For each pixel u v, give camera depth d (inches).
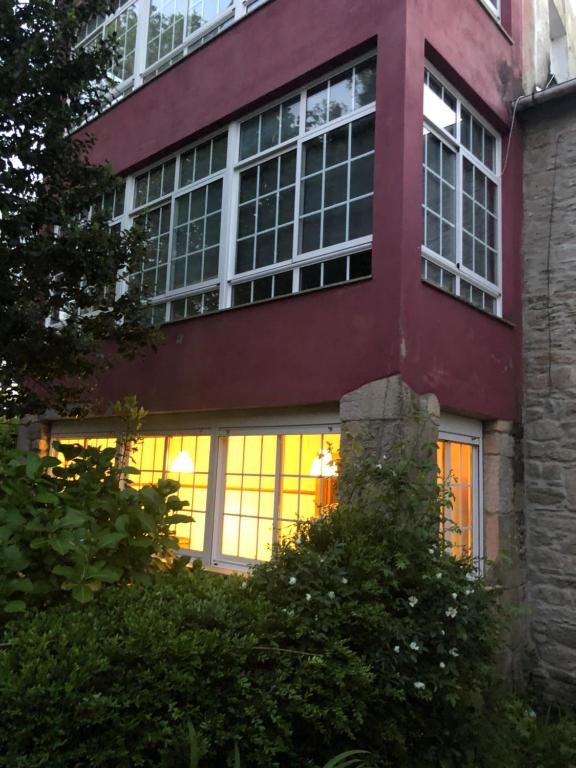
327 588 134.0
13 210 203.8
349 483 172.7
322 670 116.5
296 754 111.6
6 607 104.3
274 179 245.6
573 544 244.1
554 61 384.2
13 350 206.7
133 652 94.3
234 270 254.8
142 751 91.5
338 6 225.0
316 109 234.8
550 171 269.0
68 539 112.6
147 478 290.2
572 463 247.6
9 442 150.9
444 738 146.6
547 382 257.0
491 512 241.6
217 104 266.8
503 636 217.9
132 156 308.0
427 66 227.9
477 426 246.4
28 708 83.1
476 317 234.1
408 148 199.6
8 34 204.2
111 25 354.9
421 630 137.7
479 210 257.4
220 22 281.0
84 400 261.7
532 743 184.1
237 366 235.0
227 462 252.8
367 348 195.5
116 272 223.0
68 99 220.8
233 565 240.8
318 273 224.2
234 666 103.7
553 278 261.4
